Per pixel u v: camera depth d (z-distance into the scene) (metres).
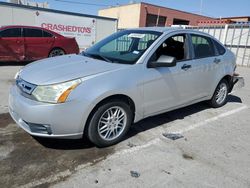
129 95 3.36
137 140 3.66
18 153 3.13
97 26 16.41
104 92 3.08
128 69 3.38
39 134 2.98
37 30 9.94
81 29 15.64
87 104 2.99
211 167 3.06
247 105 5.77
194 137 3.88
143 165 3.03
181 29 4.29
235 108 5.48
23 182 2.60
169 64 3.55
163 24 42.53
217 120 4.68
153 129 4.08
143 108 3.64
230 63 5.28
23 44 9.59
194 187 2.68
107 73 3.20
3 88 6.13
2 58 9.34
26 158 3.03
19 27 9.54
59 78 2.99
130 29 4.57
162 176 2.83
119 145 3.49
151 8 40.28
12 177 2.67
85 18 15.66
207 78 4.70
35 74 3.20
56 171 2.82
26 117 2.94
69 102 2.90
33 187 2.54
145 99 3.61
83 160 3.07
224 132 4.14
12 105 3.22
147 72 3.55
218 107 5.43
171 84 3.93
